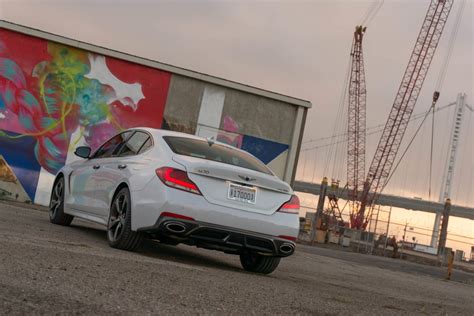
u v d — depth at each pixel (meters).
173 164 5.27
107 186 6.09
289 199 5.61
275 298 4.03
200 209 5.11
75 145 13.52
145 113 14.06
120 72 13.92
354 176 70.06
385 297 5.52
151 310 2.99
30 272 3.45
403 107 68.19
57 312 2.67
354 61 71.81
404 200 115.25
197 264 5.68
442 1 68.31
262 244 5.40
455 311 5.18
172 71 14.22
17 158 13.04
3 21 12.87
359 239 34.69
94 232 7.49
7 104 13.00
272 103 15.13
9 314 2.51
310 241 30.30
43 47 13.31
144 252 5.82
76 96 13.55
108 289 3.34
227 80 14.61
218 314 3.18
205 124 14.55
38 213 9.81
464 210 113.94
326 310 3.88
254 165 5.93
